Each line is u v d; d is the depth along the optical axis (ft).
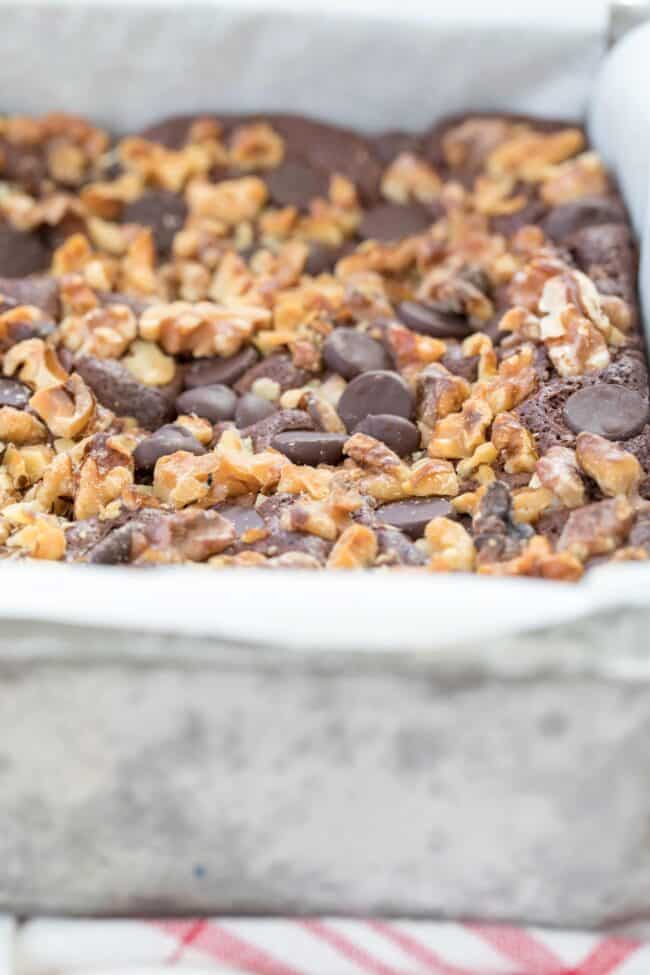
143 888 1.35
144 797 1.31
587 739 1.28
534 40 1.82
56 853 1.33
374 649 1.25
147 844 1.33
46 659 1.26
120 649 1.26
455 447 1.53
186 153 1.82
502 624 1.25
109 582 1.27
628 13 1.81
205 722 1.28
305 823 1.32
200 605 1.26
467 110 1.86
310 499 1.48
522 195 1.78
